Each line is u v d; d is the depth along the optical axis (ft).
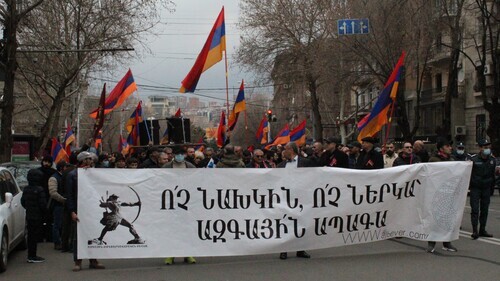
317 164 39.29
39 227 31.89
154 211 28.71
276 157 49.55
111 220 28.40
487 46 111.34
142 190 28.63
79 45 82.28
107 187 28.45
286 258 30.42
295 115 190.60
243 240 29.27
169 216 28.78
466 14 113.09
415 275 25.75
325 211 29.89
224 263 29.55
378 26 95.25
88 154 31.01
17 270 29.40
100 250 28.27
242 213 29.27
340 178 29.99
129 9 82.02
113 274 27.50
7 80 59.36
